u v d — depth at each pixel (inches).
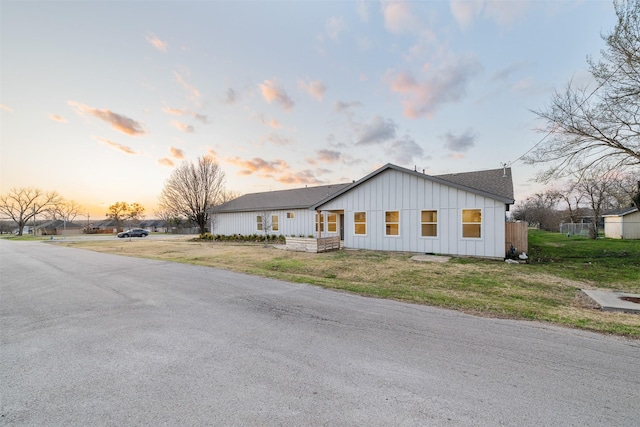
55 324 171.2
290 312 189.3
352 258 443.8
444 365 115.3
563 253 498.9
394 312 187.3
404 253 494.6
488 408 86.4
